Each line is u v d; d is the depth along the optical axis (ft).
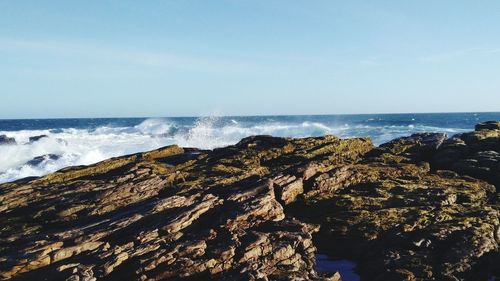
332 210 73.51
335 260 64.75
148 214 63.57
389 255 59.52
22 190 77.92
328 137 108.06
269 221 64.34
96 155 173.88
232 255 54.39
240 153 98.02
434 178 84.69
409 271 55.77
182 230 60.44
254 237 57.62
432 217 66.64
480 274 56.44
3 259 52.54
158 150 103.86
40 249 53.93
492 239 60.44
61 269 50.34
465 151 96.02
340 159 96.63
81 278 48.96
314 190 79.97
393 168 90.27
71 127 434.71
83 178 85.97
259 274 50.83
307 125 292.40
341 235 66.95
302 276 53.98
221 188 75.05
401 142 106.42
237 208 64.49
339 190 81.92
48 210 68.23
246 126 275.80
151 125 301.22
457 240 59.98
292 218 67.87
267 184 73.15
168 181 79.25
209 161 96.43
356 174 85.40
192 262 52.44
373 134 250.37
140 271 51.24
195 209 63.36
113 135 231.30
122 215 64.08
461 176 85.56
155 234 58.08
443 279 54.75
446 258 57.26
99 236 58.23
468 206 71.56
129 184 75.72
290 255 57.26
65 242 56.65
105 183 79.56
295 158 94.68
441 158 95.50
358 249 64.13
